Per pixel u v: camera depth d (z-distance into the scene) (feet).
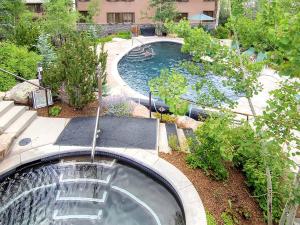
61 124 47.11
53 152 40.34
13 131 43.39
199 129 39.34
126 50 110.01
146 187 36.86
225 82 28.94
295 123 22.65
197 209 31.71
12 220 31.68
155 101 60.85
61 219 31.99
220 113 30.63
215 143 35.37
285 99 23.09
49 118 48.70
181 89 25.67
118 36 133.39
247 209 33.58
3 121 44.27
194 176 36.50
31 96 50.49
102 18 146.92
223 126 27.45
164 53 115.24
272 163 25.21
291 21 18.95
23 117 47.14
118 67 97.40
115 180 37.70
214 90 30.45
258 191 35.24
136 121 48.49
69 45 50.26
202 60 29.81
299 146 23.02
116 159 41.14
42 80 50.72
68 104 52.34
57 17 101.50
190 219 30.45
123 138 43.68
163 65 101.76
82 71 47.55
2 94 50.83
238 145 27.76
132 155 39.93
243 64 28.53
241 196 35.32
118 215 32.65
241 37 28.48
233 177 38.42
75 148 41.22
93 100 50.78
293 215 26.66
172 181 35.40
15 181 37.04
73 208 33.42
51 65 53.72
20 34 77.20
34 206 33.50
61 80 49.73
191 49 29.09
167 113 57.47
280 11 24.08
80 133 44.62
